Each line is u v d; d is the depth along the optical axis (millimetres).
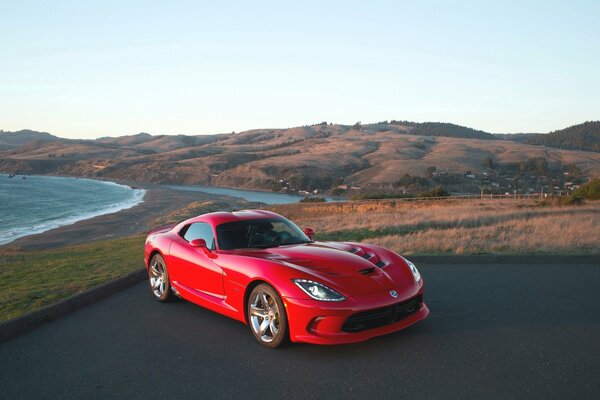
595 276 7320
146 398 3928
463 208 30172
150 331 5723
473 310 5820
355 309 4488
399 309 4789
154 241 7234
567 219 15195
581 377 3818
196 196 134625
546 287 6766
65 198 121000
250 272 5191
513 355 4352
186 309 6676
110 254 16547
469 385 3799
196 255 6188
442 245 10914
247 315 5352
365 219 24578
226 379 4223
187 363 4641
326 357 4594
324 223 24156
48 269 12875
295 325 4668
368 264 5098
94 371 4555
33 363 4855
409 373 4105
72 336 5688
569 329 4977
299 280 4734
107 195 137250
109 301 7352
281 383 4070
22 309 7109
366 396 3727
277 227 6293
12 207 94375
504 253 9406
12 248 34188
